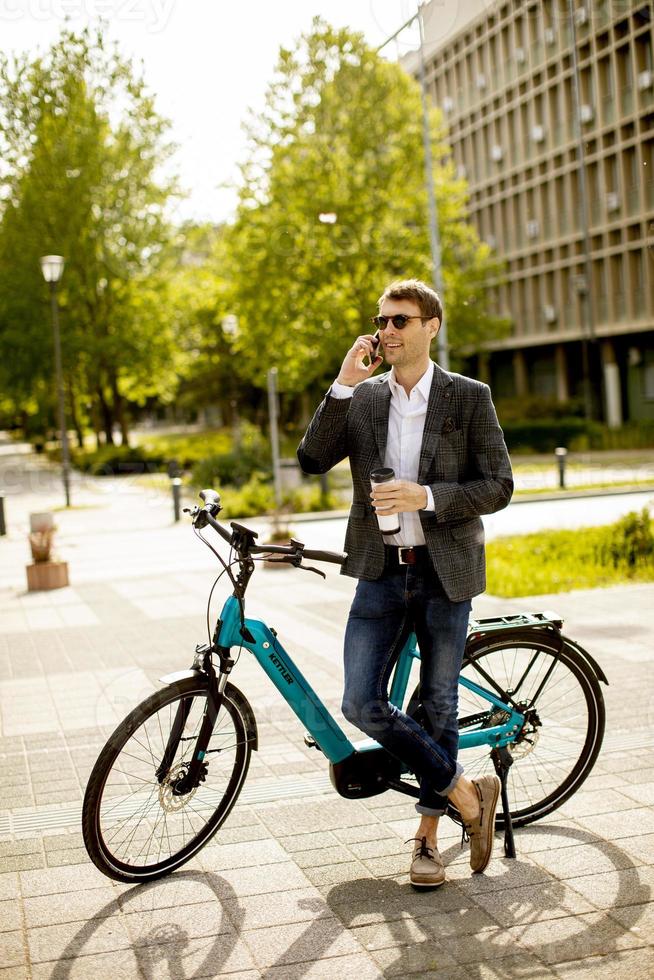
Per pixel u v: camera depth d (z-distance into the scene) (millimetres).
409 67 35750
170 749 3270
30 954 2832
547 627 3588
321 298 27719
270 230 28016
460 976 2643
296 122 26938
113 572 11578
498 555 10969
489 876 3252
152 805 3268
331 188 27328
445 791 3197
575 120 39438
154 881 3295
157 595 9609
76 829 3795
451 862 3391
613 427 36281
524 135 43281
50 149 35125
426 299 3104
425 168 28500
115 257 37531
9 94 34344
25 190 35750
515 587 8898
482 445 3164
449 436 3158
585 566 10016
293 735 4887
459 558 3166
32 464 47062
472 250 31953
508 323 32594
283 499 19438
